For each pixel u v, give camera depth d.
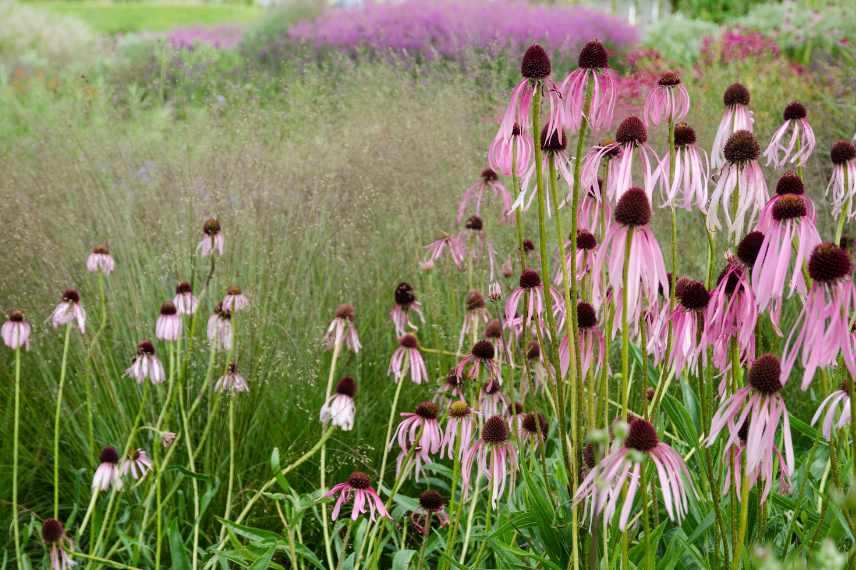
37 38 12.59
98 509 3.10
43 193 4.39
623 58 9.23
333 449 3.20
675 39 10.07
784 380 1.50
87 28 14.06
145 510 2.74
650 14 13.60
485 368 2.59
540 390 3.34
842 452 2.11
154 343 3.54
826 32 8.95
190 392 3.43
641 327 1.96
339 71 7.18
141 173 4.79
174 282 3.93
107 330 3.75
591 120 1.83
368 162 4.77
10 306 3.63
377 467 3.37
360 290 4.09
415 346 2.91
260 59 9.68
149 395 3.38
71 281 3.70
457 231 4.30
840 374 2.17
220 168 4.40
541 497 2.09
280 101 6.55
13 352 3.67
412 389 3.66
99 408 3.43
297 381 3.43
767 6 10.79
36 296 3.62
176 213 4.09
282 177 4.49
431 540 2.53
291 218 4.20
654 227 4.26
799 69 7.47
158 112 6.43
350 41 9.02
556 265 3.63
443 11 9.26
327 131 5.42
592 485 1.73
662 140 4.60
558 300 2.29
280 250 3.98
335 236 4.28
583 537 1.99
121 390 3.49
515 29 8.64
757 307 1.70
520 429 2.70
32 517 2.87
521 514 2.13
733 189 1.98
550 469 2.67
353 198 4.51
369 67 6.76
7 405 3.35
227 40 11.61
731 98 2.21
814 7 9.59
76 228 4.02
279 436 3.32
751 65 7.22
